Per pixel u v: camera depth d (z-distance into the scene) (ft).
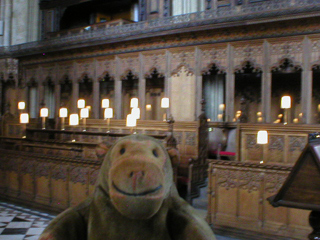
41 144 30.53
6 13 69.00
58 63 56.49
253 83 49.11
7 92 65.87
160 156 5.83
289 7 34.91
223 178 18.86
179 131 30.68
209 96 48.57
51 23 66.95
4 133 42.86
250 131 27.09
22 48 61.00
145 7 53.11
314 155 5.80
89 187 21.45
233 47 39.73
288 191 5.90
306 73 35.40
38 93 59.93
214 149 36.47
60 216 6.30
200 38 41.83
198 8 47.75
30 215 23.25
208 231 5.77
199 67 41.98
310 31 35.19
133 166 5.28
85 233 6.32
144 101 46.57
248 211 17.99
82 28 59.47
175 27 42.22
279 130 25.98
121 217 5.79
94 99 51.49
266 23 37.09
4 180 27.73
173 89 44.29
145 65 46.34
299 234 16.31
